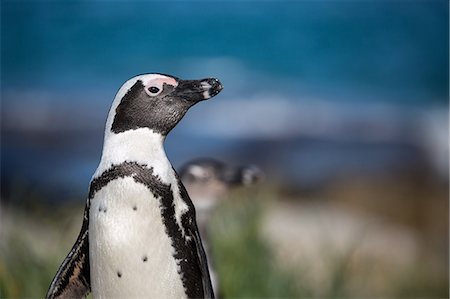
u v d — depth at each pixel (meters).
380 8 60.97
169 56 57.94
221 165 14.34
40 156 36.16
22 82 49.94
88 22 59.19
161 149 8.16
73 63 55.09
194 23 60.25
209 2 61.19
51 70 53.78
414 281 20.95
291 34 59.94
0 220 14.25
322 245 18.89
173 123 8.23
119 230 7.79
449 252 25.16
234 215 15.52
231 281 14.13
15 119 40.41
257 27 60.53
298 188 32.94
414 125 41.91
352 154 38.12
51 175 34.31
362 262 20.30
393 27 60.16
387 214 30.84
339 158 37.62
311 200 31.38
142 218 7.81
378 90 52.34
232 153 38.12
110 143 8.12
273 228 20.14
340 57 57.34
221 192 14.27
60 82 50.53
